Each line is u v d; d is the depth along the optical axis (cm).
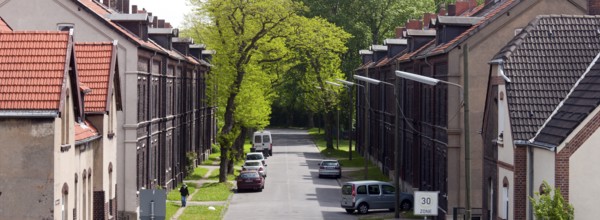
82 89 4131
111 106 4759
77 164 3947
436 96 6062
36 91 3375
